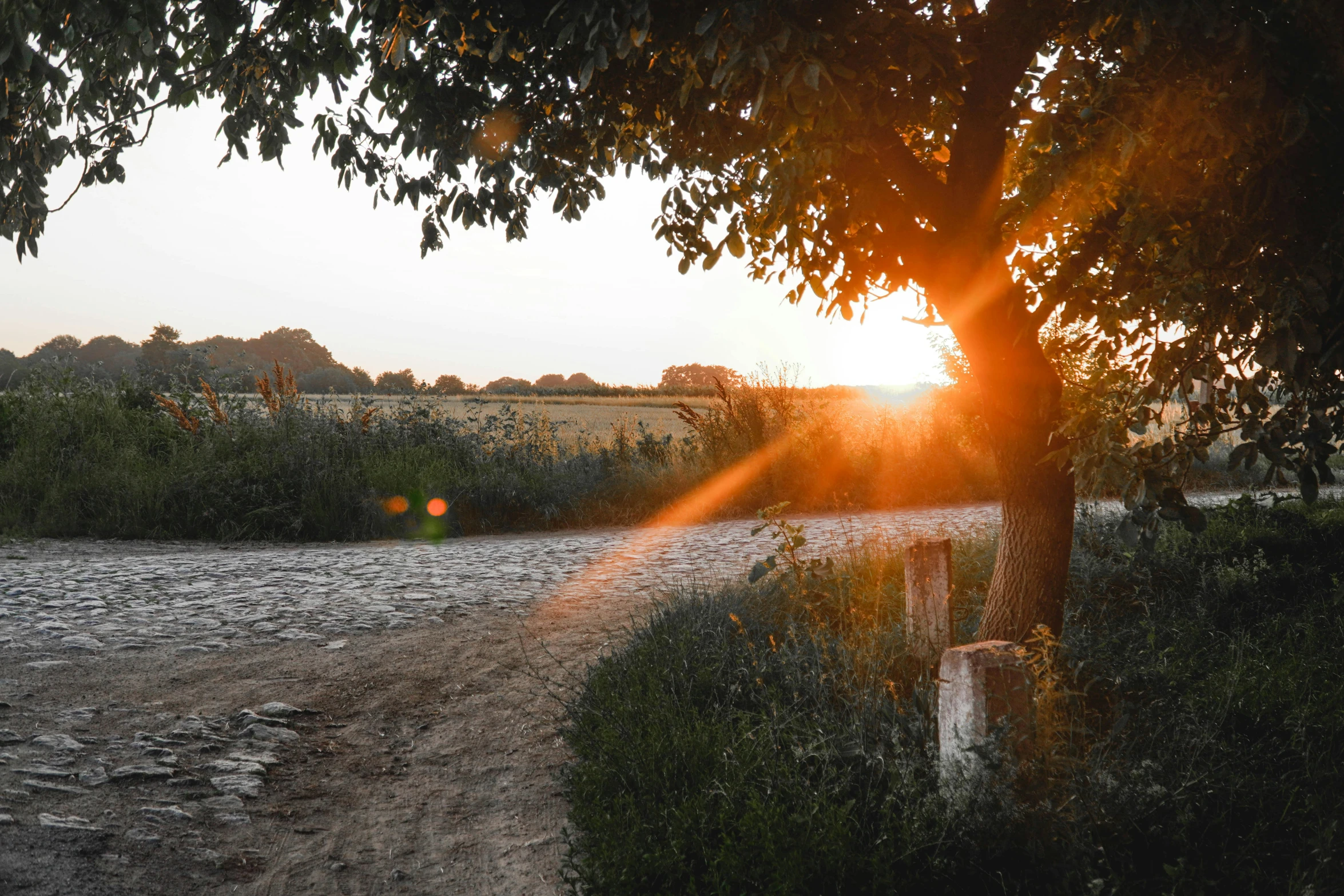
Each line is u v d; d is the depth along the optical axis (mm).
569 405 44688
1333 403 3299
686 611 5848
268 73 5230
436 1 4000
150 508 11734
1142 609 6359
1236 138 3031
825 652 4750
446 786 4195
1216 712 4125
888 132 4270
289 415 14656
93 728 4391
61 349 90875
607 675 4941
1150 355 3455
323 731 4762
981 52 3908
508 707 5207
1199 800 3311
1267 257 3039
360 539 12289
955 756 3277
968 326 4398
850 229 4602
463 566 9781
